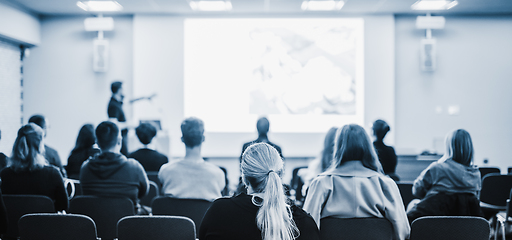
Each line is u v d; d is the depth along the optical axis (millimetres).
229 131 7621
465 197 2850
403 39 7801
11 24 6781
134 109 7574
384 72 7637
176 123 7598
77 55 7746
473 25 7805
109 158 3021
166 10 7359
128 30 7758
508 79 7820
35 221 2193
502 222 3436
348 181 2334
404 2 6934
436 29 7828
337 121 7637
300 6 7117
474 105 7832
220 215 1594
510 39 7812
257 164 1633
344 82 7641
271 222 1491
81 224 2188
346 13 7590
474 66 7828
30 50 7691
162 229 2119
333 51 7648
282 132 7637
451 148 2936
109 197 2824
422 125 7828
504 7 7270
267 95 7637
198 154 2910
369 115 7641
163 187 2861
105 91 7758
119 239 2146
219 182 2861
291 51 7637
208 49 7625
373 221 2275
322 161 3158
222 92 7625
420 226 2215
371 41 7637
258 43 7629
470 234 2189
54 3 6879
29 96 7711
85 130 3969
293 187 4582
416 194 3066
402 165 5688
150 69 7598
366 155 2383
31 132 2955
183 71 7605
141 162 4129
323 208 2371
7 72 7227
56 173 2980
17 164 2906
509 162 7832
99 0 6785
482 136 7836
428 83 7832
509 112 7828
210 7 7180
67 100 7750
